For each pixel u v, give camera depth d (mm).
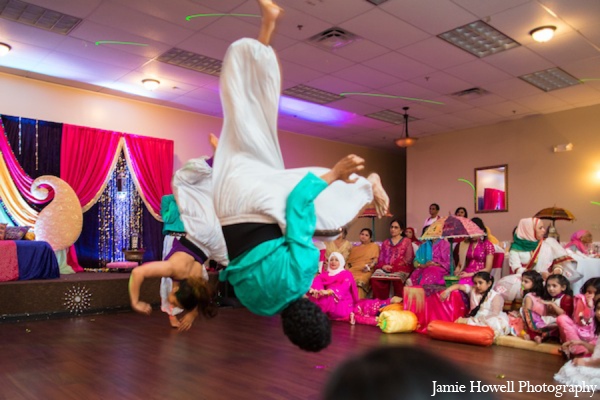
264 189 1759
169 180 8844
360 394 419
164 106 9000
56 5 5285
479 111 9008
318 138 11391
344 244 7109
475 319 4891
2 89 7352
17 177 7340
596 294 3881
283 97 8367
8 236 6680
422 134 10852
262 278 1688
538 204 9141
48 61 6891
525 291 4707
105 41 6199
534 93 7961
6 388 3158
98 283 6422
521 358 4086
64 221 7363
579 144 8695
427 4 5164
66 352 4168
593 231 8438
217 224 4129
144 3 5215
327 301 5977
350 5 5195
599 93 7969
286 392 3119
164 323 5668
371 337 4992
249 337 4875
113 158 8289
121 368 3658
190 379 3389
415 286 5594
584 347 3805
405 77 7305
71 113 7961
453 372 438
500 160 9742
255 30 5844
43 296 6004
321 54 6500
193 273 4020
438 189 10727
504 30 5734
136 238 8328
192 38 6094
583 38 5918
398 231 6734
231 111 1865
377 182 2092
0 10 5414
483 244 5562
